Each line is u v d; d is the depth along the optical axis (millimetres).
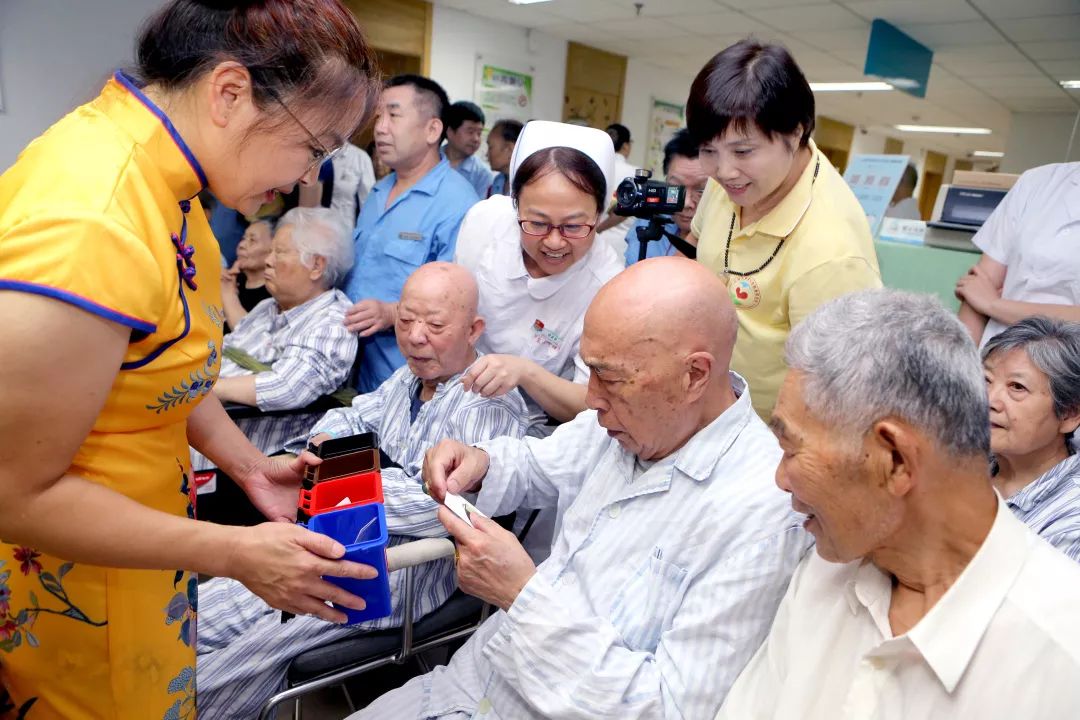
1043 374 1191
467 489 1254
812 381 642
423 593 1396
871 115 9852
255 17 707
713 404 989
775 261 1540
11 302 614
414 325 1531
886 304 646
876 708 685
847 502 652
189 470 930
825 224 1462
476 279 1759
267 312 2320
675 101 8422
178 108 754
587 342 933
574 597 1047
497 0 5422
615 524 1041
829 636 751
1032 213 1892
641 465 1069
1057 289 1812
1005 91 7117
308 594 843
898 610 704
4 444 644
